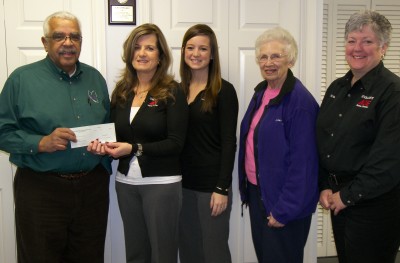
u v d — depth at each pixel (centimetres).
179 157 182
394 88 135
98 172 180
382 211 140
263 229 165
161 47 176
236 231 243
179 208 177
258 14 232
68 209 170
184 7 225
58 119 166
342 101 151
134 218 177
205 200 182
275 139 155
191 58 183
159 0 222
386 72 142
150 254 186
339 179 152
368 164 136
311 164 153
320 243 287
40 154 164
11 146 161
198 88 189
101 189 181
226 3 229
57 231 169
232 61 233
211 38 183
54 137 156
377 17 141
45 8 214
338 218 159
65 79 172
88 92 178
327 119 154
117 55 221
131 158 171
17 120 167
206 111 180
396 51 279
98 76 187
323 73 273
